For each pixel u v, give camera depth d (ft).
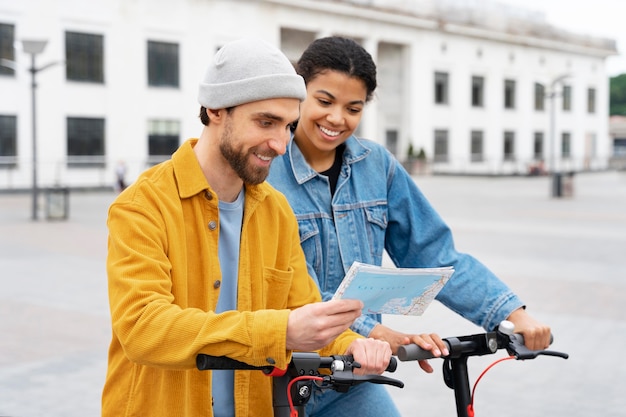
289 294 7.46
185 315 5.92
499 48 159.43
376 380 6.30
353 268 5.97
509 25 161.68
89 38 100.01
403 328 23.77
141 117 104.68
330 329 5.93
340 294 6.09
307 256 8.94
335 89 8.58
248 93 6.25
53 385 18.66
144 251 6.24
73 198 85.05
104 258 38.52
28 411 16.85
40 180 95.20
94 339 22.84
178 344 5.88
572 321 25.14
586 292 29.91
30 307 26.94
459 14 150.51
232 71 6.35
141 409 6.55
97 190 99.76
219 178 6.81
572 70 179.42
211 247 6.74
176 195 6.62
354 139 9.40
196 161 6.69
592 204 76.18
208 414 6.67
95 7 99.91
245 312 6.01
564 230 51.83
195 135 110.11
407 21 137.08
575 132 181.37
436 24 142.92
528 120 167.43
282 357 5.90
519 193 93.81
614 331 23.86
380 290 6.36
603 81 189.47
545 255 39.91
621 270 35.22
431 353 6.91
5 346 21.94
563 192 86.79
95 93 100.58
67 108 97.76
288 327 5.87
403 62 142.72
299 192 8.98
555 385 18.71
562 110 177.27
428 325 24.17
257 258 7.09
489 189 102.47
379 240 9.32
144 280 6.10
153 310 5.93
